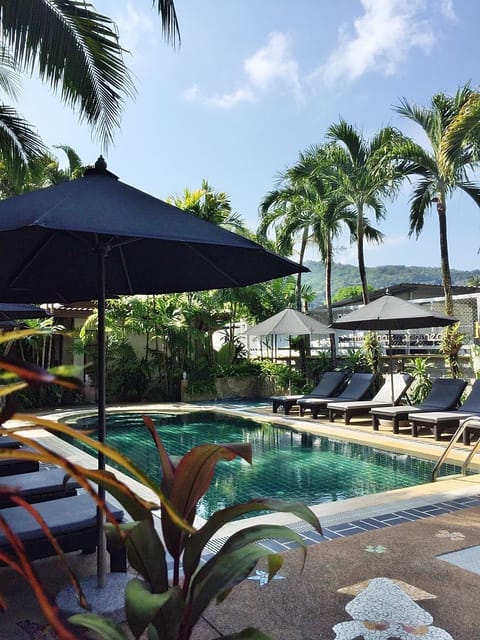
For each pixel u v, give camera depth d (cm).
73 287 458
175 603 176
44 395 1436
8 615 298
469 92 1102
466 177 1105
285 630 282
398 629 282
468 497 543
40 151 1029
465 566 364
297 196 1541
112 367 1628
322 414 1284
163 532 195
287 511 183
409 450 861
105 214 275
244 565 177
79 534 326
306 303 2153
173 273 431
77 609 288
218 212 1670
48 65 711
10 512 345
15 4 655
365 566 364
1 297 465
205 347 1817
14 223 248
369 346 1401
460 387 1018
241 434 1107
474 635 276
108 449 99
